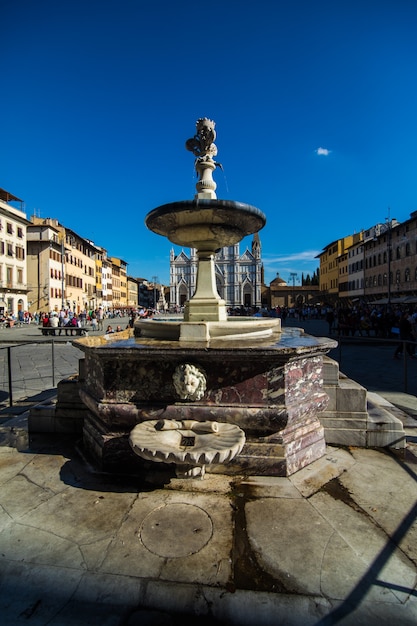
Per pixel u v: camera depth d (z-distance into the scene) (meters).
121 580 1.86
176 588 1.81
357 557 2.04
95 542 2.16
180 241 4.58
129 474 3.00
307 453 3.17
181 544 2.13
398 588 1.82
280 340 3.52
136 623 1.62
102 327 31.73
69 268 54.00
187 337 3.53
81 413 3.96
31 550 2.09
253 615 1.66
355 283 55.72
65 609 1.70
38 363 10.86
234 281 86.50
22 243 44.88
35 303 46.72
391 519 2.39
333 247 68.62
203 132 4.68
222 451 2.41
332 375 3.72
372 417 3.72
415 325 15.54
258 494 2.69
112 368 3.10
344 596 1.77
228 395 2.97
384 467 3.16
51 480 2.93
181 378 2.88
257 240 86.81
